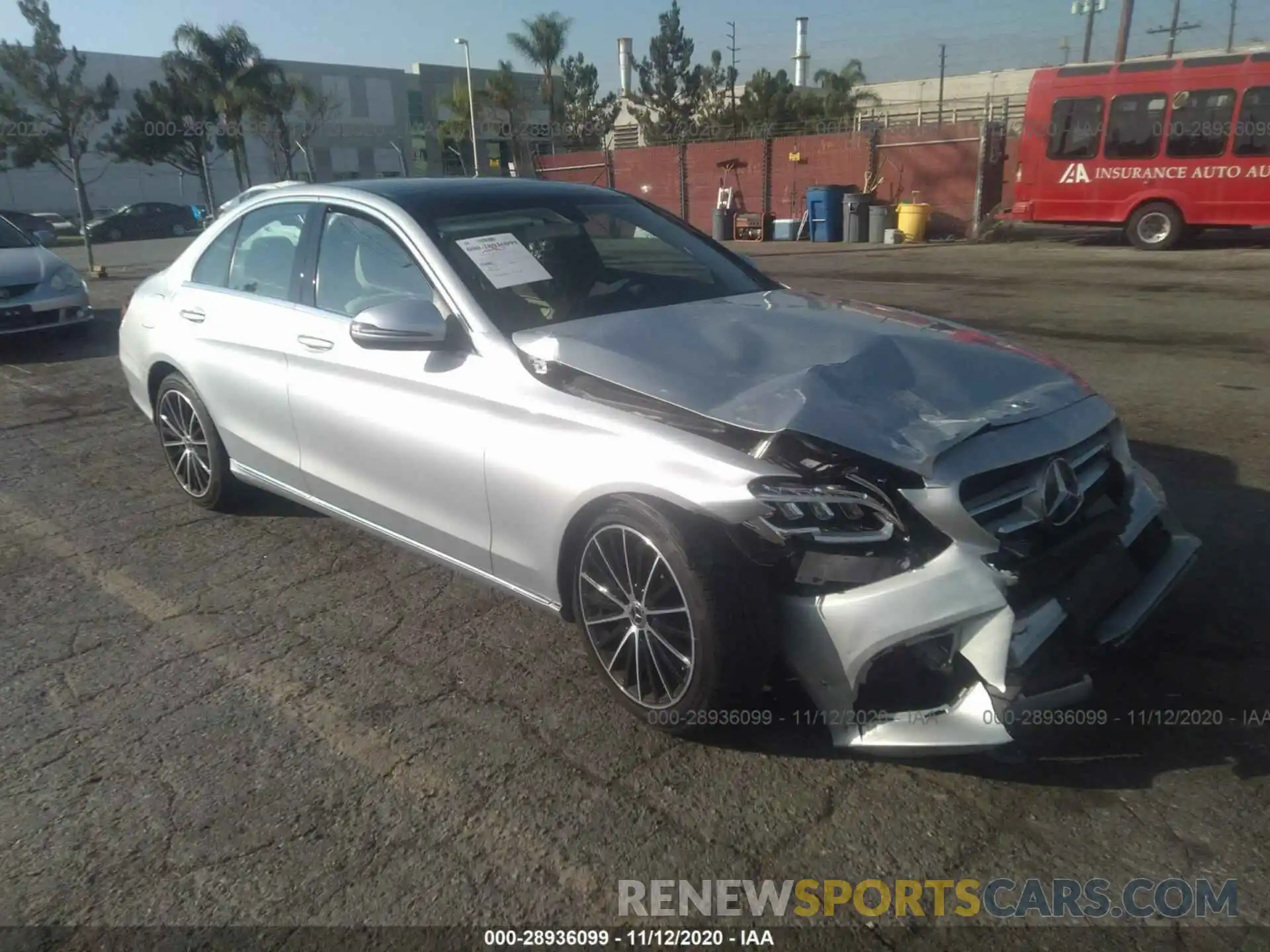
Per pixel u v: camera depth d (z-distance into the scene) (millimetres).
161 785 2902
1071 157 17484
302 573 4359
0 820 2766
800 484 2674
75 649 3738
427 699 3320
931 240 21234
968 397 3014
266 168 49781
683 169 26375
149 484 5637
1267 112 15453
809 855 2541
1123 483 3250
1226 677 3223
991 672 2564
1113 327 9406
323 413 3963
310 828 2699
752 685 2811
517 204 4102
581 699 3287
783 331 3414
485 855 2578
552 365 3219
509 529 3320
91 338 10297
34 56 17312
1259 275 12969
